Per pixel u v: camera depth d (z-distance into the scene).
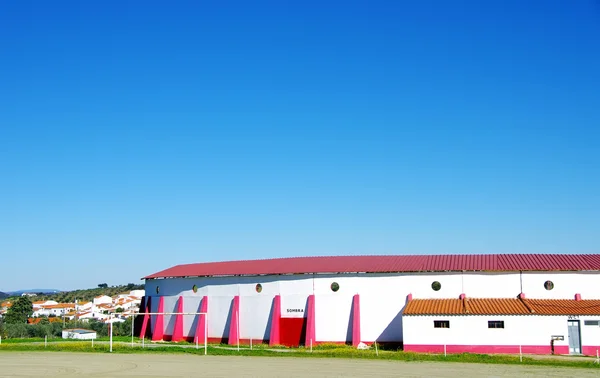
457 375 37.66
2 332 98.44
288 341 63.78
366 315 61.78
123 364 45.12
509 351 53.50
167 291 75.56
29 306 167.25
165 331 75.00
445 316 55.03
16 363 46.28
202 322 70.06
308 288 64.25
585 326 52.75
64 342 70.88
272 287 66.19
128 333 103.81
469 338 54.31
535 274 59.00
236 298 68.00
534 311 53.91
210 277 70.69
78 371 40.94
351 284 62.88
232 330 66.81
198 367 42.81
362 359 48.03
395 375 37.69
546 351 52.94
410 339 55.34
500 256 65.44
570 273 58.44
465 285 60.12
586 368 41.94
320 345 60.94
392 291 61.59
